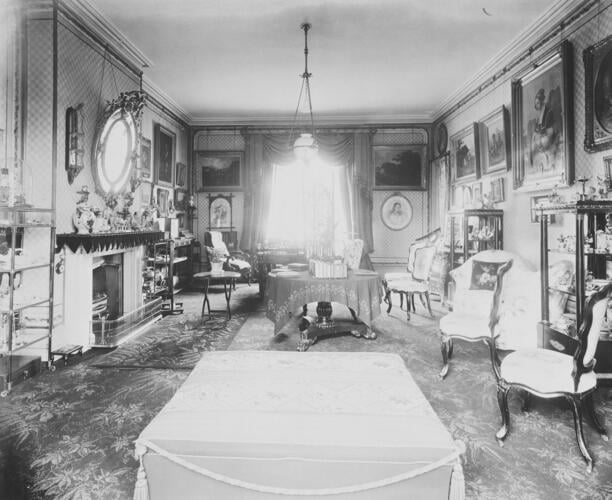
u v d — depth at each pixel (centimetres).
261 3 439
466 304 464
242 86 700
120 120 514
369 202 901
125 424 282
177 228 763
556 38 459
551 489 216
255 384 227
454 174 761
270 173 915
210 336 502
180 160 873
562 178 438
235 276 604
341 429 182
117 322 484
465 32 503
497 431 276
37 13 401
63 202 420
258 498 176
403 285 604
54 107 402
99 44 489
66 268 431
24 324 404
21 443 258
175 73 636
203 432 179
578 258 321
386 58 582
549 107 461
